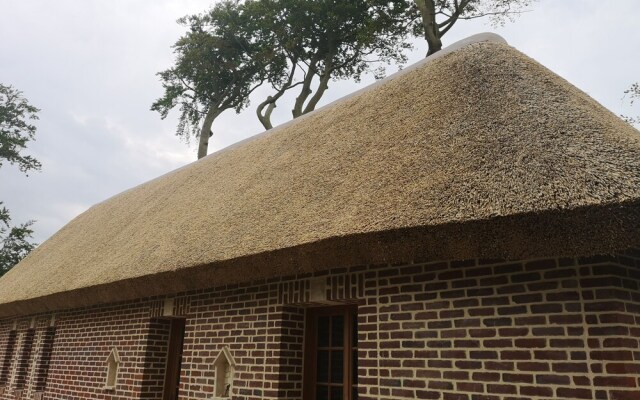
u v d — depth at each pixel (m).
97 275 7.69
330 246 4.27
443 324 3.94
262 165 7.57
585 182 3.07
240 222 5.89
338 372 5.16
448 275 4.02
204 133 19.47
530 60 5.37
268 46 18.80
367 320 4.48
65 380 8.77
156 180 12.18
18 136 26.47
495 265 3.78
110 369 7.77
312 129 7.50
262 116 19.50
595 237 3.02
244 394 5.44
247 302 5.77
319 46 18.88
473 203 3.46
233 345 5.77
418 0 14.83
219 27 19.19
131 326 7.61
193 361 6.25
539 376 3.35
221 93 20.09
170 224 7.81
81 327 8.83
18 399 10.04
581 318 3.29
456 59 5.88
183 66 19.33
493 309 3.70
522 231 3.25
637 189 2.87
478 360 3.67
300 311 5.48
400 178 4.36
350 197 4.66
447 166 4.07
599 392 3.08
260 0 18.47
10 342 11.38
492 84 4.86
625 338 3.16
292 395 5.19
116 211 11.73
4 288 11.84
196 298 6.54
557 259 3.49
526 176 3.39
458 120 4.64
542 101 4.23
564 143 3.53
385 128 5.64
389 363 4.20
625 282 3.36
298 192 5.62
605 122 3.89
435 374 3.87
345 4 17.38
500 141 3.94
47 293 8.73
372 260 4.17
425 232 3.63
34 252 13.95
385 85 6.96
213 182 8.62
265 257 4.86
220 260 5.29
